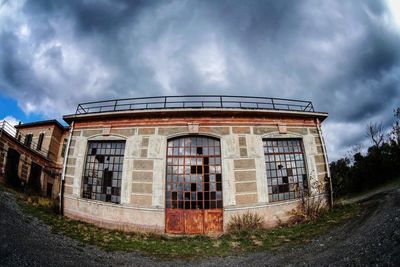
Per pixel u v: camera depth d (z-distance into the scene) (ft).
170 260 24.38
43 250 21.81
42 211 40.52
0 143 56.75
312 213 37.86
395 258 15.79
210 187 39.32
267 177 40.78
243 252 26.23
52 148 83.76
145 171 39.34
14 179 62.95
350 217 32.86
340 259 18.74
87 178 42.32
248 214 37.50
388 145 67.15
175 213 38.19
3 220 26.94
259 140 41.42
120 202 38.70
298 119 44.52
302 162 43.11
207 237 34.40
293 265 19.84
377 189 57.88
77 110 45.50
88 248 26.07
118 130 42.22
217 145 41.22
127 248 27.84
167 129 41.27
